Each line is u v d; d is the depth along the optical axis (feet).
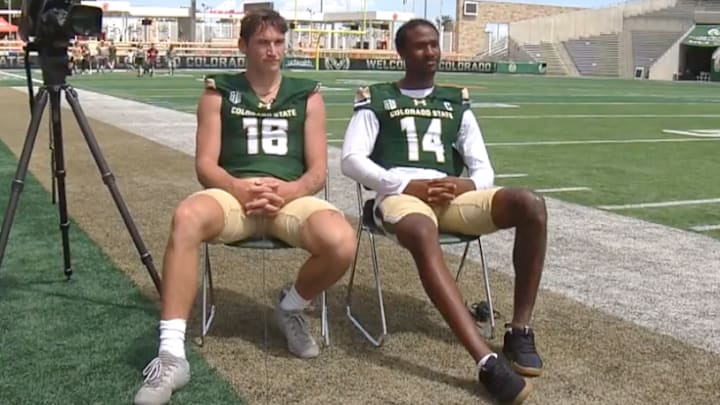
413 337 13.66
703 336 13.99
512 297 15.93
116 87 91.76
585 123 57.06
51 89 13.65
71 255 18.04
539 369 12.07
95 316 14.21
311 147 13.34
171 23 227.81
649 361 12.83
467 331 11.48
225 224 12.14
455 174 14.28
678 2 181.27
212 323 14.10
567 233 21.63
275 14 13.42
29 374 11.77
